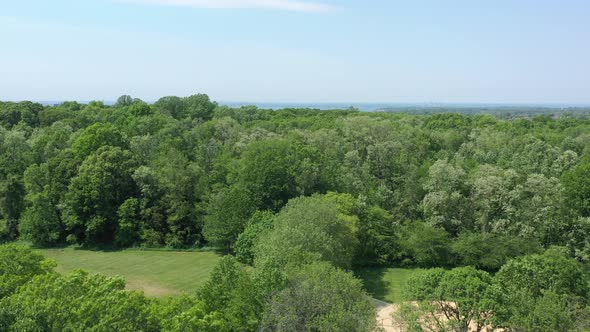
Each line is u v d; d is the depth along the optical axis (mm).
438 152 88562
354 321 30250
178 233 68625
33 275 30797
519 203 61438
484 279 37156
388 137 82438
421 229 62188
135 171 69938
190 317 25156
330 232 49875
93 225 67250
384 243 61938
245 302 32031
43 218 68500
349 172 72625
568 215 61219
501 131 102125
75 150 73500
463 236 61031
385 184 75438
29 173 68938
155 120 89875
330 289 32781
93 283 27375
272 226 54750
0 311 23703
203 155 76500
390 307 46938
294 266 37250
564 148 86188
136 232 69062
